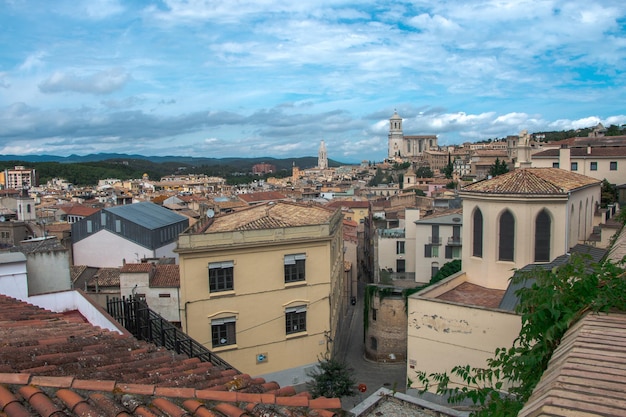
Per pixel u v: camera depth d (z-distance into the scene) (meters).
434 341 27.33
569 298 12.91
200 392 8.99
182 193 176.38
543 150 88.88
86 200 151.38
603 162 75.94
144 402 8.50
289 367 39.31
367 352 52.25
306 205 52.44
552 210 31.80
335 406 9.39
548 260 32.16
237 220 45.78
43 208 115.56
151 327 19.94
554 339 12.35
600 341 10.57
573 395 8.30
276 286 38.47
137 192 191.75
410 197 108.06
